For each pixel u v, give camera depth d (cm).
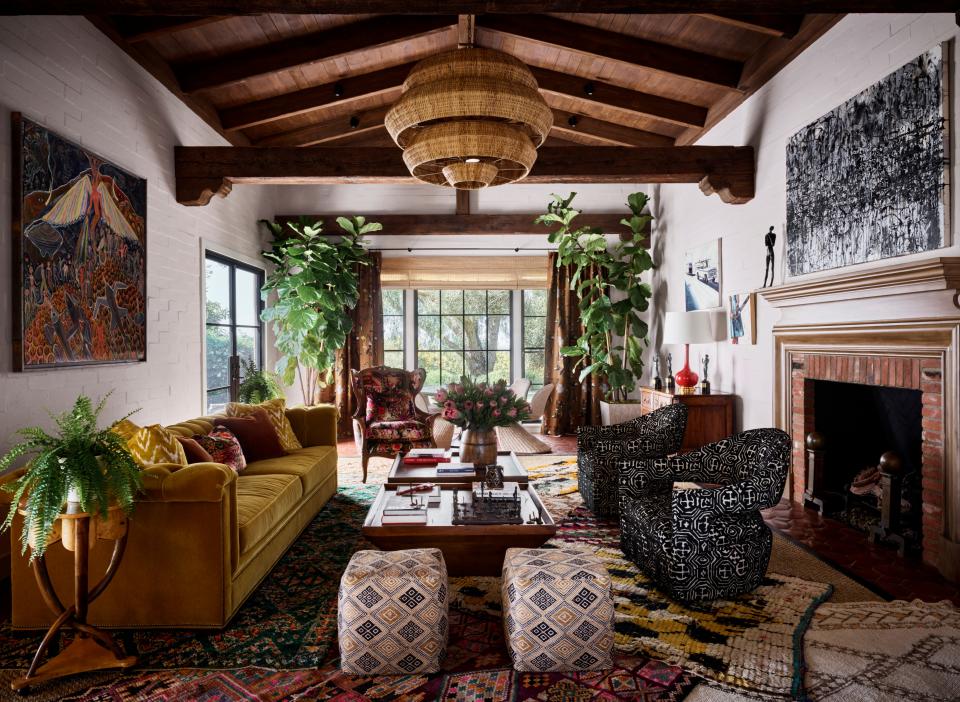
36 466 198
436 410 563
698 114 560
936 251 294
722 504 256
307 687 197
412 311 792
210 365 550
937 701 185
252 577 268
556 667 205
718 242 534
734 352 510
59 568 234
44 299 306
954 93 285
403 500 308
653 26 453
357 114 626
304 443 455
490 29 465
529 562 218
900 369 317
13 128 289
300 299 616
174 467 240
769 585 275
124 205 382
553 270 763
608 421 689
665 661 211
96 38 361
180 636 231
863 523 360
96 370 355
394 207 746
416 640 204
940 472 292
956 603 256
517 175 325
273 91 529
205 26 417
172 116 457
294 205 740
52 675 201
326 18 439
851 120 354
